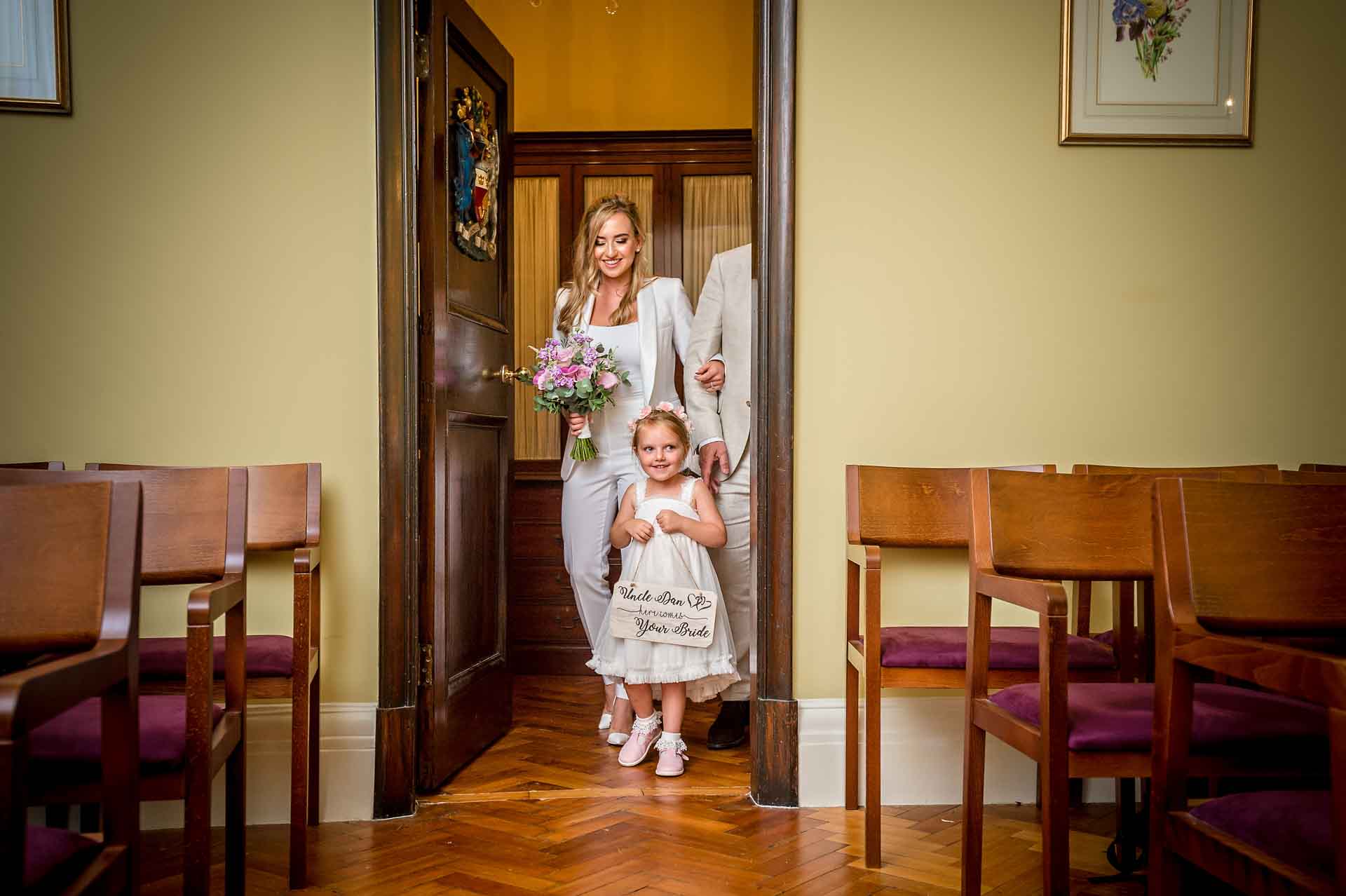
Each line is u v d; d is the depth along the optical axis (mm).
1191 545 1399
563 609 4648
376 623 2754
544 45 4945
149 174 2762
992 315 2914
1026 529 1944
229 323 2775
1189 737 1387
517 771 3098
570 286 3727
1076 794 2844
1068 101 2912
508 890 2156
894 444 2881
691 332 3617
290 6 2779
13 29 2727
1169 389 2953
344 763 2684
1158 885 1399
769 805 2764
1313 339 2984
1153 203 2953
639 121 4945
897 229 2893
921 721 2826
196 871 1566
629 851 2402
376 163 2764
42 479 1772
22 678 1009
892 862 2334
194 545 1879
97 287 2752
